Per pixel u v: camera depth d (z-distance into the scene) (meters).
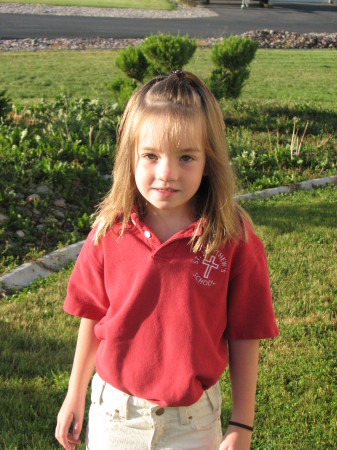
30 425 3.37
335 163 9.34
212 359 1.89
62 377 3.86
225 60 11.67
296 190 8.20
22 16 28.45
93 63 17.92
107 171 8.18
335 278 5.35
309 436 3.36
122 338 1.88
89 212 7.04
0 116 9.48
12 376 3.86
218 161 1.85
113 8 33.50
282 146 9.73
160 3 36.72
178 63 10.81
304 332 4.45
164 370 1.85
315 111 12.05
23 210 6.66
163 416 1.87
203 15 31.53
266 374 3.90
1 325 4.55
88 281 2.02
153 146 1.77
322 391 3.74
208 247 1.82
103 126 9.51
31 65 17.33
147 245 1.86
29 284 5.46
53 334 4.44
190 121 1.76
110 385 1.94
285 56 20.41
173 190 1.80
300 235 6.36
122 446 1.91
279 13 33.25
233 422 1.91
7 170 7.20
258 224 6.67
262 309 1.94
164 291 1.84
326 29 27.38
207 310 1.86
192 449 1.88
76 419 2.05
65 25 26.22
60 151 8.03
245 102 12.42
